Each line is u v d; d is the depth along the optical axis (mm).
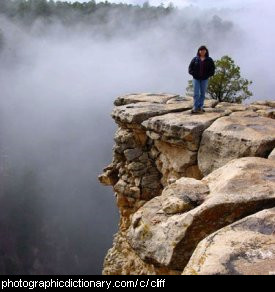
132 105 14289
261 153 9000
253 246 4332
